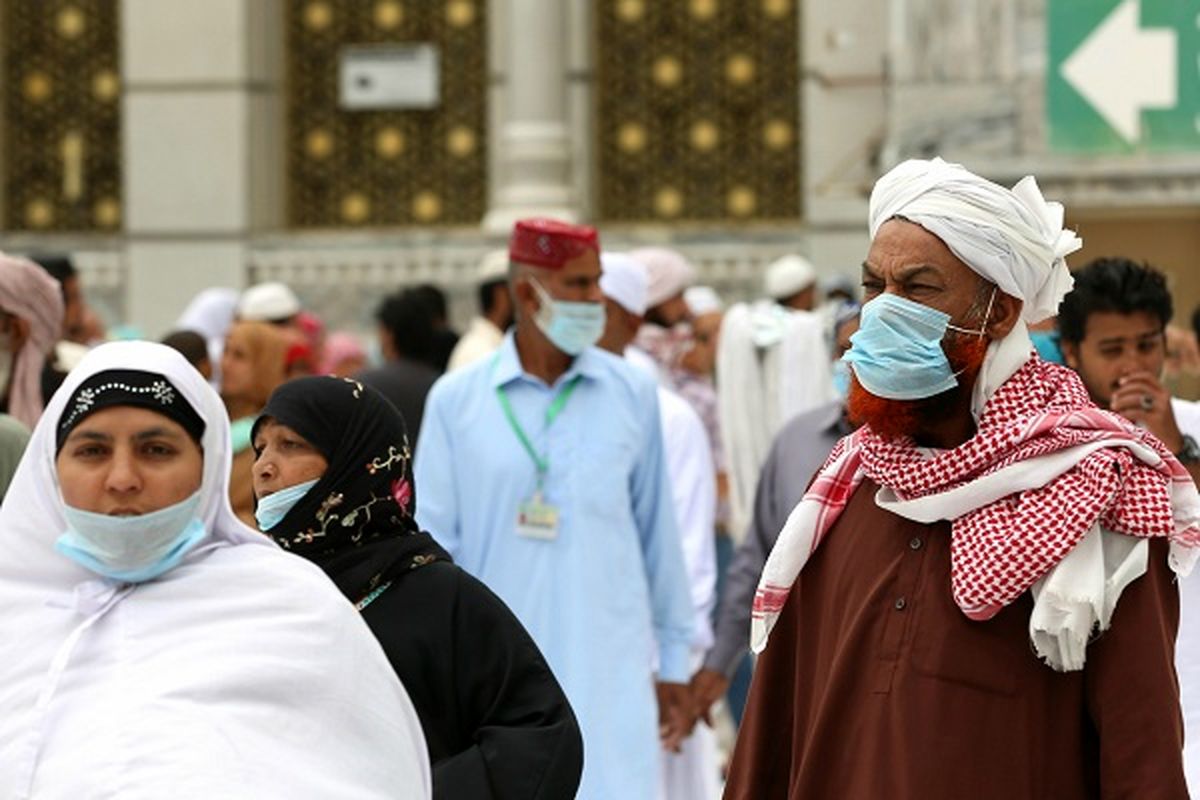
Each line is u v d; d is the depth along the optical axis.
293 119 28.06
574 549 9.86
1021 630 6.12
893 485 6.26
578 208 26.97
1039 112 18.02
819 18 25.78
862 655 6.30
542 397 10.00
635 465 10.09
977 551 6.08
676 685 10.28
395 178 27.95
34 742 5.92
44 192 28.42
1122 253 19.23
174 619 6.11
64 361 13.07
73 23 28.39
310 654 6.11
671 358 16.52
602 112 27.67
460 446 10.00
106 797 5.80
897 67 18.52
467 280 26.64
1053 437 6.11
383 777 6.14
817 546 6.51
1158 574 6.16
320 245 26.92
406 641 7.11
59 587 6.23
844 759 6.31
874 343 6.20
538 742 6.97
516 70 26.64
